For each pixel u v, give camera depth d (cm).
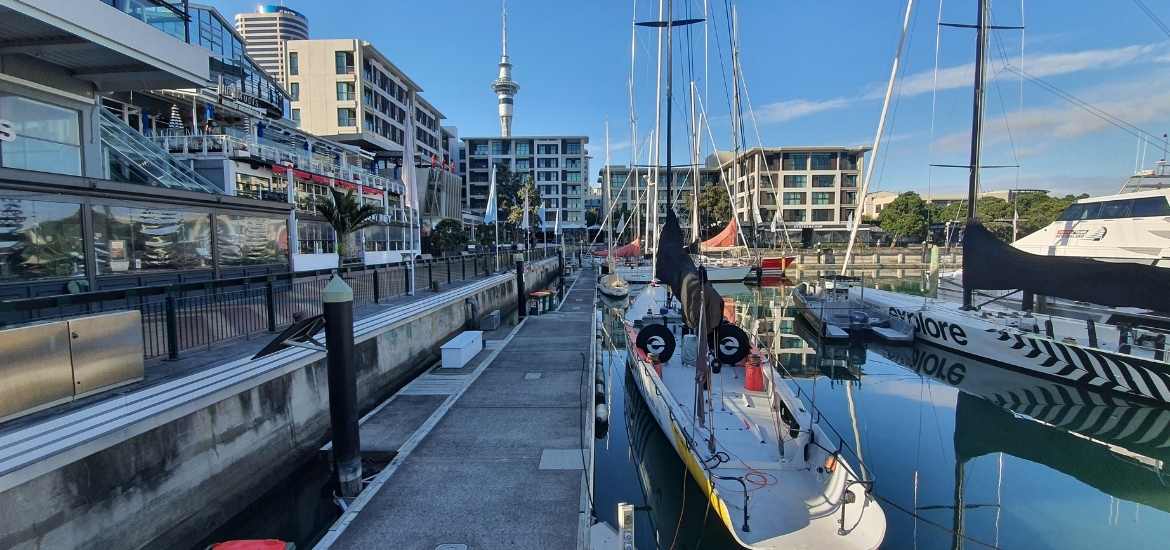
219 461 709
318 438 946
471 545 580
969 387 1501
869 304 2322
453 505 661
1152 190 1770
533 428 909
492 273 3062
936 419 1249
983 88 1733
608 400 1322
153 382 709
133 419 593
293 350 923
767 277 4056
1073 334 1456
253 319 1048
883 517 603
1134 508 841
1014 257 1282
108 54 1078
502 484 712
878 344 2028
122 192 1199
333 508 752
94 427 565
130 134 1579
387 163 5009
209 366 797
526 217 4506
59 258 1073
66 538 518
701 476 773
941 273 2808
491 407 1017
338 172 2877
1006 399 1395
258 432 788
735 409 1015
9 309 575
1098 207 1927
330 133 5941
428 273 2150
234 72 2848
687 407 1025
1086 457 1048
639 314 2014
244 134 2534
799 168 7912
